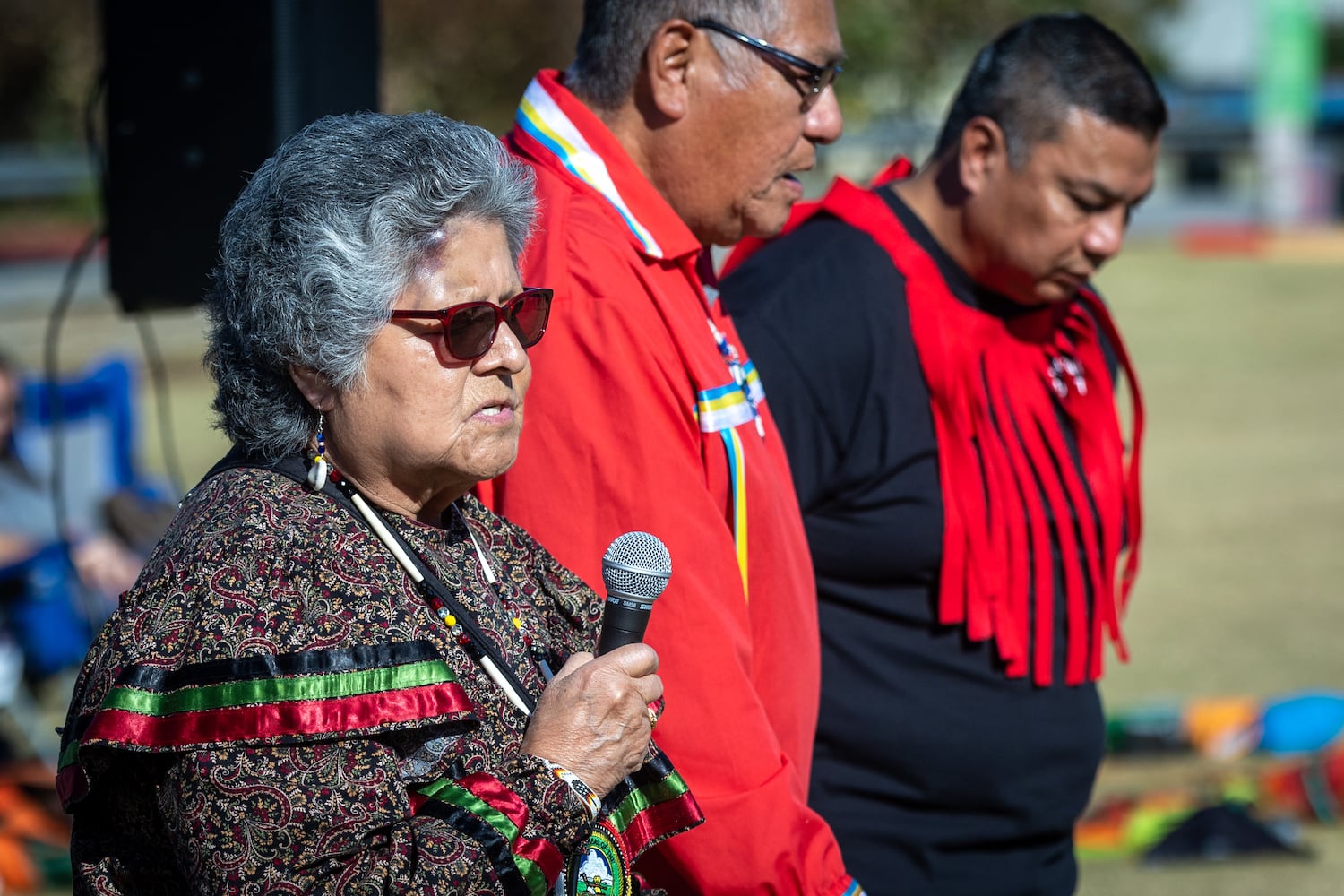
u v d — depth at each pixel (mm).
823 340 5777
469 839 3236
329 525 3471
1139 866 9297
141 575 3461
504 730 3617
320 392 3547
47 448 13625
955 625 5824
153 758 3244
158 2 6188
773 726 4812
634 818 3998
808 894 4379
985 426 5910
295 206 3443
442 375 3502
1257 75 56031
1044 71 5887
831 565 5852
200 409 23281
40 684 12102
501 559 4059
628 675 3604
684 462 4445
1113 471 6285
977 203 6051
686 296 4867
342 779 3207
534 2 33938
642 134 4934
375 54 6367
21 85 44375
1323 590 15047
